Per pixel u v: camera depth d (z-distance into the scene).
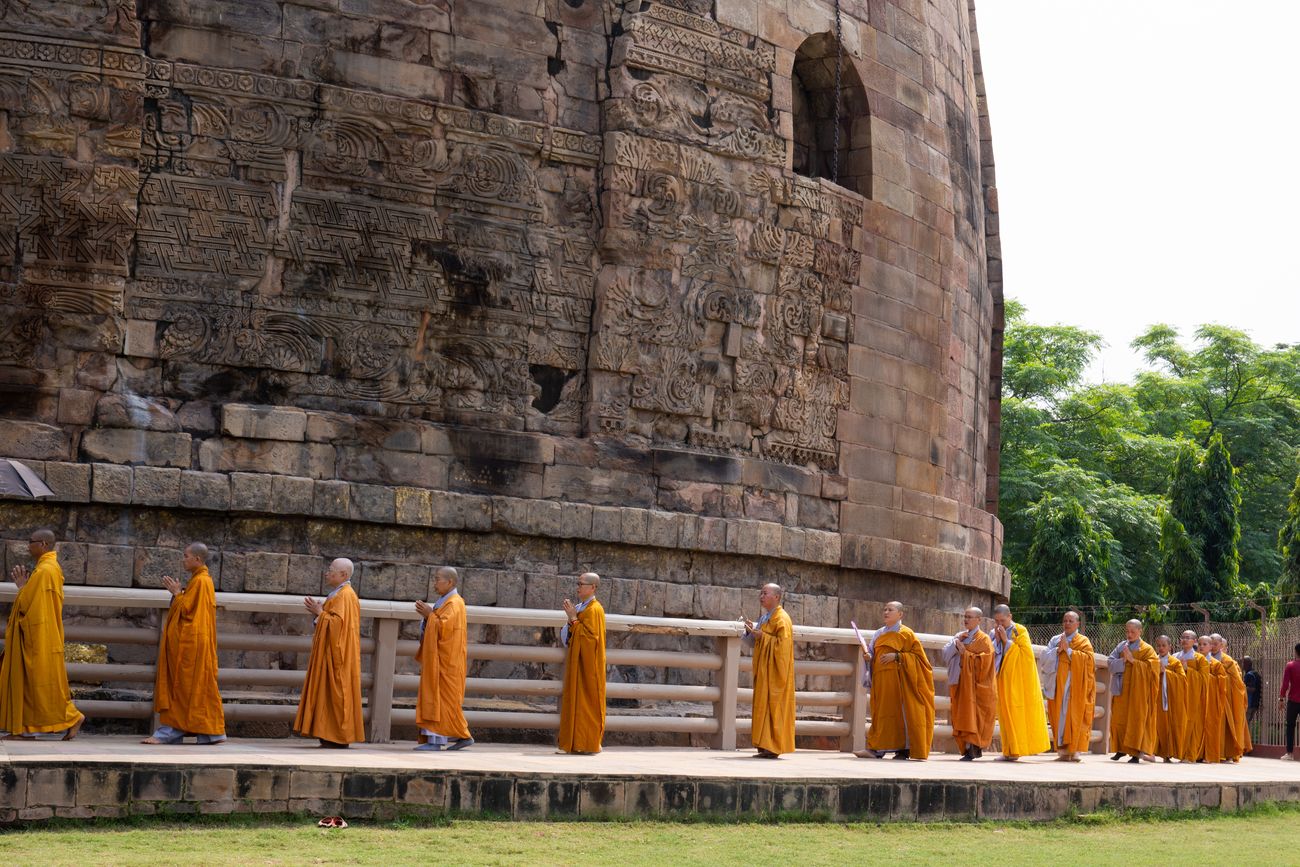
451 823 12.27
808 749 19.50
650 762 14.90
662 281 20.98
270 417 18.38
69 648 17.28
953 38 27.28
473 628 19.14
